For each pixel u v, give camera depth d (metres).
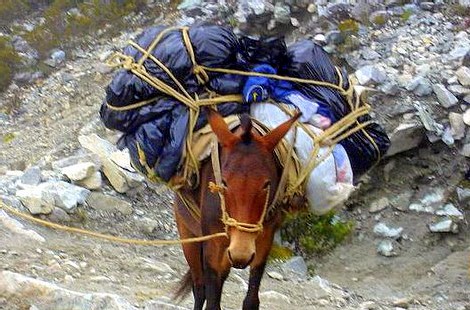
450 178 12.75
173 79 6.43
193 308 7.55
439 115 13.25
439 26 15.47
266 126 6.26
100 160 12.27
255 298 6.25
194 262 6.91
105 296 6.97
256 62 6.61
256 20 17.22
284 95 6.48
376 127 7.05
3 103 20.45
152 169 6.57
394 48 14.98
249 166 5.57
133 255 10.25
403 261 11.84
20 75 21.14
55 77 20.67
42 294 7.04
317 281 10.64
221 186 5.64
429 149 13.01
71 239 10.52
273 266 11.44
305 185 6.29
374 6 16.47
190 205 6.47
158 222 11.64
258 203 5.55
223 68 6.45
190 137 6.24
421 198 12.65
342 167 6.49
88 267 9.35
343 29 15.62
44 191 11.16
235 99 6.38
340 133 6.52
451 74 13.84
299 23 16.95
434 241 12.11
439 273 11.38
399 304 10.24
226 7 18.83
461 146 12.98
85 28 21.94
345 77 7.00
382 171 12.96
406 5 16.27
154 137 6.39
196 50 6.45
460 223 12.21
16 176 12.48
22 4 24.14
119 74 6.64
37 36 22.20
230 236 5.60
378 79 13.70
